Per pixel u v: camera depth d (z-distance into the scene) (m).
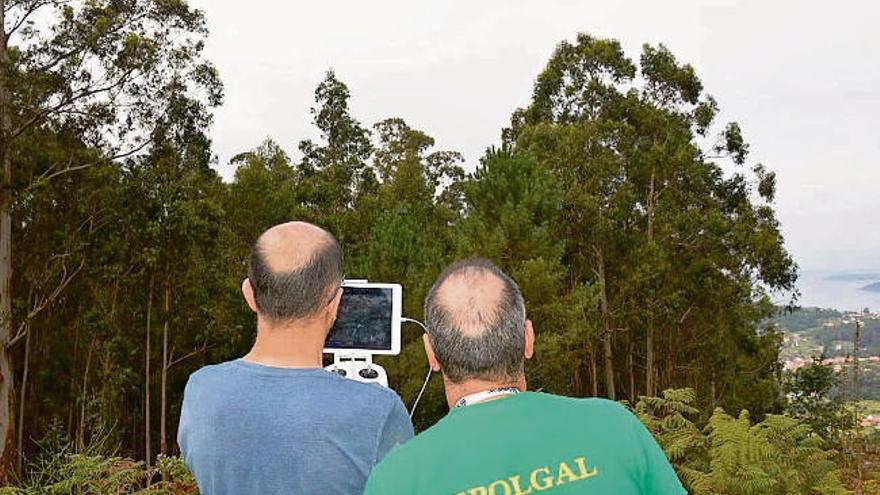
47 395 32.81
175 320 32.53
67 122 25.09
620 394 38.28
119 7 23.17
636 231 33.69
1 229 23.62
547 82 35.25
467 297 1.82
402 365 18.89
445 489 1.65
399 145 50.38
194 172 30.50
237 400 1.94
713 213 32.53
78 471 5.28
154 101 24.67
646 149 33.66
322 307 2.05
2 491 5.44
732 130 34.53
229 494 1.93
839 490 5.62
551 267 19.39
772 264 33.28
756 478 5.43
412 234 20.64
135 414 33.84
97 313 30.47
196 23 23.98
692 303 34.03
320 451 1.89
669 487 1.71
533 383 21.89
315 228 2.12
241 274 34.06
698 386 36.47
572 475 1.65
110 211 28.27
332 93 44.59
